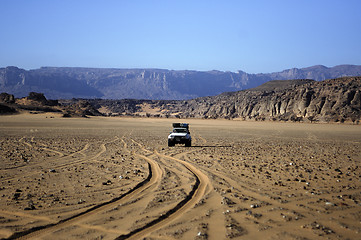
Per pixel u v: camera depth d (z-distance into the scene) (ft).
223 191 38.52
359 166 63.21
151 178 46.93
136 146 99.50
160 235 23.70
